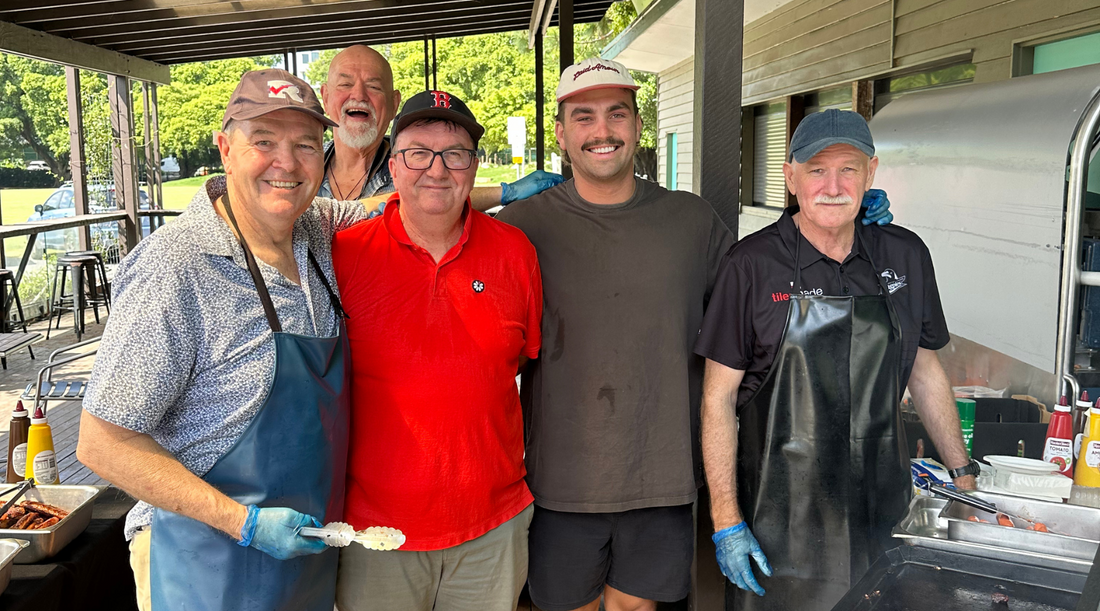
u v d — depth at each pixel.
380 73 2.92
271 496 1.56
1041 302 2.43
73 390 2.59
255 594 1.57
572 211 2.13
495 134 27.23
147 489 1.45
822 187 1.82
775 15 7.50
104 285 9.65
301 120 1.52
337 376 1.66
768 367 1.96
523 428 2.23
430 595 1.93
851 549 1.93
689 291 2.13
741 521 1.98
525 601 2.79
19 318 9.32
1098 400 2.15
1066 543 1.58
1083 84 2.37
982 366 2.75
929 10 4.68
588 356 2.09
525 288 1.97
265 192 1.51
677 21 8.05
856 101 5.68
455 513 1.83
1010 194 2.55
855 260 1.93
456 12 8.97
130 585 2.40
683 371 2.12
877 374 1.90
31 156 20.62
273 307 1.55
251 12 7.77
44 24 7.51
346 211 1.98
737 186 2.29
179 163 31.78
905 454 1.95
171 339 1.45
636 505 2.12
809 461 1.92
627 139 2.07
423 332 1.80
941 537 1.68
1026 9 3.77
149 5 7.21
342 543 1.51
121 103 10.59
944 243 2.95
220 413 1.52
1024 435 2.42
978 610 1.40
